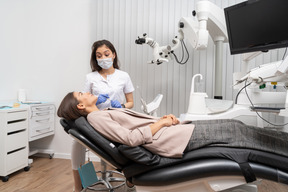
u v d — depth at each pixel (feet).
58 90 9.27
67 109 4.03
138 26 8.30
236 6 4.96
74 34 9.05
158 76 8.26
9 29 9.06
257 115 5.11
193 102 5.40
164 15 8.11
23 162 7.60
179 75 8.13
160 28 8.16
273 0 4.29
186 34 6.59
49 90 9.36
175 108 8.16
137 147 3.38
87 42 8.94
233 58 7.75
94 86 6.30
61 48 9.19
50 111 9.03
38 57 9.41
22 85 9.58
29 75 9.50
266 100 5.52
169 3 8.05
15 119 7.29
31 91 9.51
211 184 3.23
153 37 8.18
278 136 3.53
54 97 9.32
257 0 4.55
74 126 4.01
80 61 9.04
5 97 8.95
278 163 3.08
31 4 9.38
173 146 3.49
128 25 8.39
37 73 9.43
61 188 6.40
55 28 9.21
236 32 5.14
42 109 8.58
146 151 3.52
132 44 8.38
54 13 9.21
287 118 6.91
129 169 3.46
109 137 3.49
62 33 9.16
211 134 3.64
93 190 6.34
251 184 4.11
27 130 7.80
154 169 3.42
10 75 9.16
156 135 3.61
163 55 6.95
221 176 3.17
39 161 8.85
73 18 9.05
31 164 8.48
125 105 6.59
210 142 3.55
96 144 3.56
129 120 3.86
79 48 9.03
